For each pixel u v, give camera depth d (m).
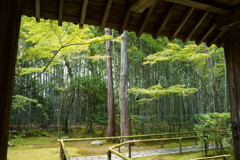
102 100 12.52
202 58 6.76
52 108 14.41
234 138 1.86
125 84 8.27
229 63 1.93
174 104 12.29
